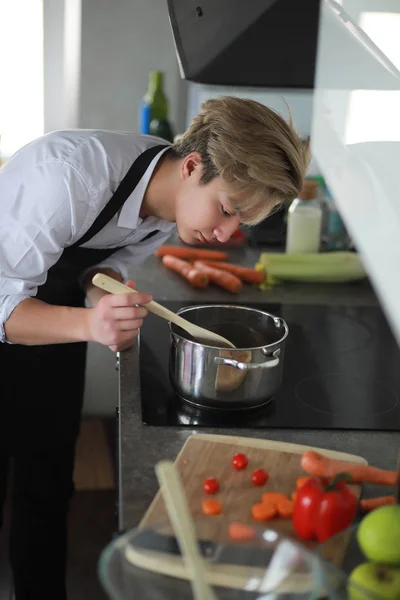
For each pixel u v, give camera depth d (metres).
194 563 0.81
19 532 2.00
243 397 1.38
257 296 2.10
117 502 1.24
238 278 2.21
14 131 3.28
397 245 0.89
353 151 1.13
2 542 2.42
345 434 1.35
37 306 1.44
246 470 1.17
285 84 1.89
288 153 1.37
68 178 1.42
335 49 1.29
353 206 1.11
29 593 2.02
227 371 1.35
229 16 1.89
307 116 2.75
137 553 0.85
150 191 1.53
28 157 1.45
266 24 1.85
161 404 1.41
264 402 1.42
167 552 0.85
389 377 1.62
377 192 0.99
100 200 1.47
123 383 1.50
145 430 1.31
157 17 2.85
